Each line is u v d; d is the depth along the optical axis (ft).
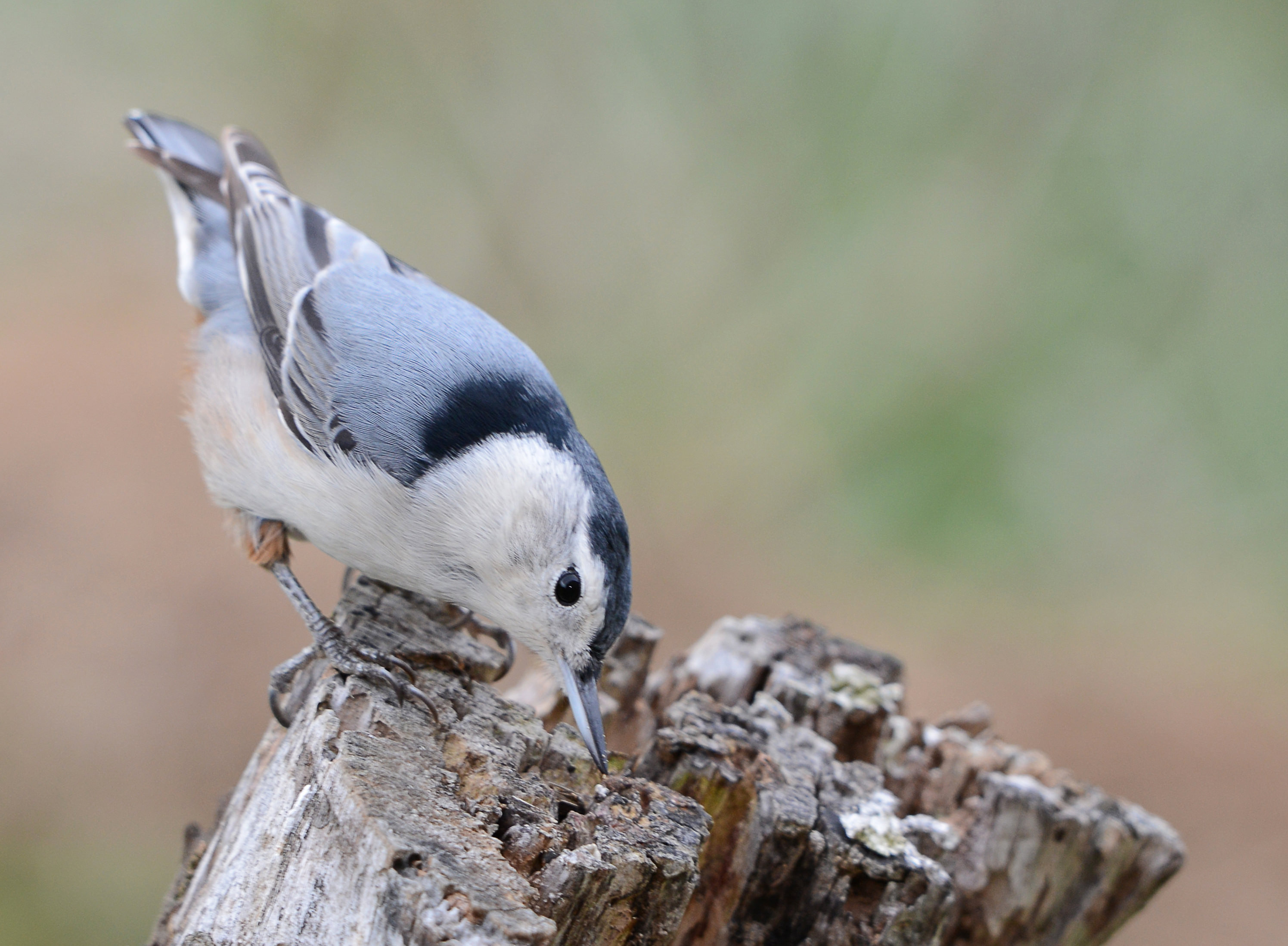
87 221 49.80
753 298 43.01
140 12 47.21
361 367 16.99
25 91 48.60
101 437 38.78
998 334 41.14
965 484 40.47
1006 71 41.65
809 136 43.06
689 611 37.68
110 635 32.55
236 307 20.26
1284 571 38.42
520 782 12.03
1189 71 40.70
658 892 11.47
